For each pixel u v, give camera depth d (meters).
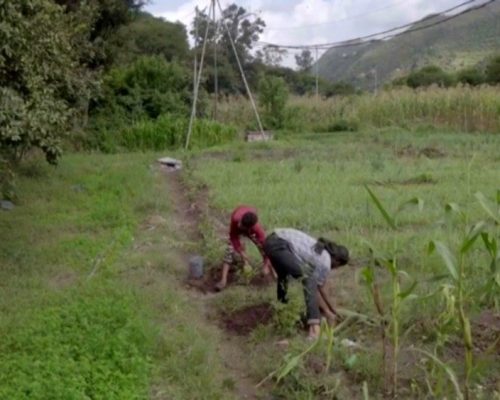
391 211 9.93
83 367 4.79
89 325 5.65
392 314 4.86
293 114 26.88
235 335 6.01
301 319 5.99
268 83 26.69
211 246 8.36
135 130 22.22
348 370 5.02
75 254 8.39
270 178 13.80
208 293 7.22
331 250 5.97
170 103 24.31
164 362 5.25
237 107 27.33
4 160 8.74
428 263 7.25
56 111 9.11
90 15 15.33
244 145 21.17
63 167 15.42
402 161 16.11
